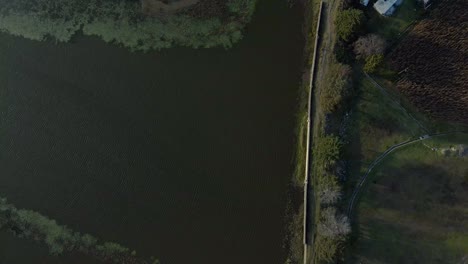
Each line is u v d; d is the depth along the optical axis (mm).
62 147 45125
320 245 39625
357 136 41156
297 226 40969
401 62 41344
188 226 42312
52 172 44906
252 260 41062
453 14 41500
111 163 44250
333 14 42906
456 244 39125
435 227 39531
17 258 43969
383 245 39562
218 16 44781
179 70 44594
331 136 40906
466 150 40094
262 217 41562
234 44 44281
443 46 41188
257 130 42812
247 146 42688
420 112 40969
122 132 44500
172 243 42250
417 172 40344
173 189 43031
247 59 44000
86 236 43469
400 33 41844
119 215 43375
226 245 41594
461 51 40969
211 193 42469
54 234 43906
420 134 40719
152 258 42219
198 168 43000
